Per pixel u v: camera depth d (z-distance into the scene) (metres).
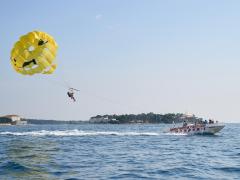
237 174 19.19
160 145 37.78
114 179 17.33
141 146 36.34
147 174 18.91
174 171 19.97
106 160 24.34
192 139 47.72
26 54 28.75
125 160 24.53
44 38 29.03
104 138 48.91
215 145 38.41
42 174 18.16
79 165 21.56
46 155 26.20
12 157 24.20
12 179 16.73
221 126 51.56
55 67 29.69
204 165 22.44
